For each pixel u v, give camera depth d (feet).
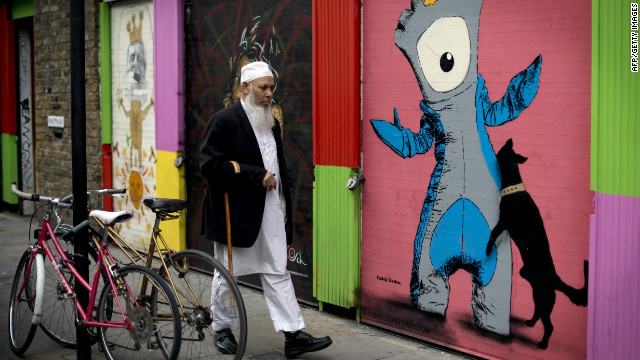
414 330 16.31
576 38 12.98
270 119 14.73
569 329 13.39
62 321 16.78
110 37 27.07
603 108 12.21
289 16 19.10
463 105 14.88
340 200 17.57
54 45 30.45
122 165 26.89
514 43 13.92
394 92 16.29
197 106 23.07
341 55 17.24
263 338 16.58
